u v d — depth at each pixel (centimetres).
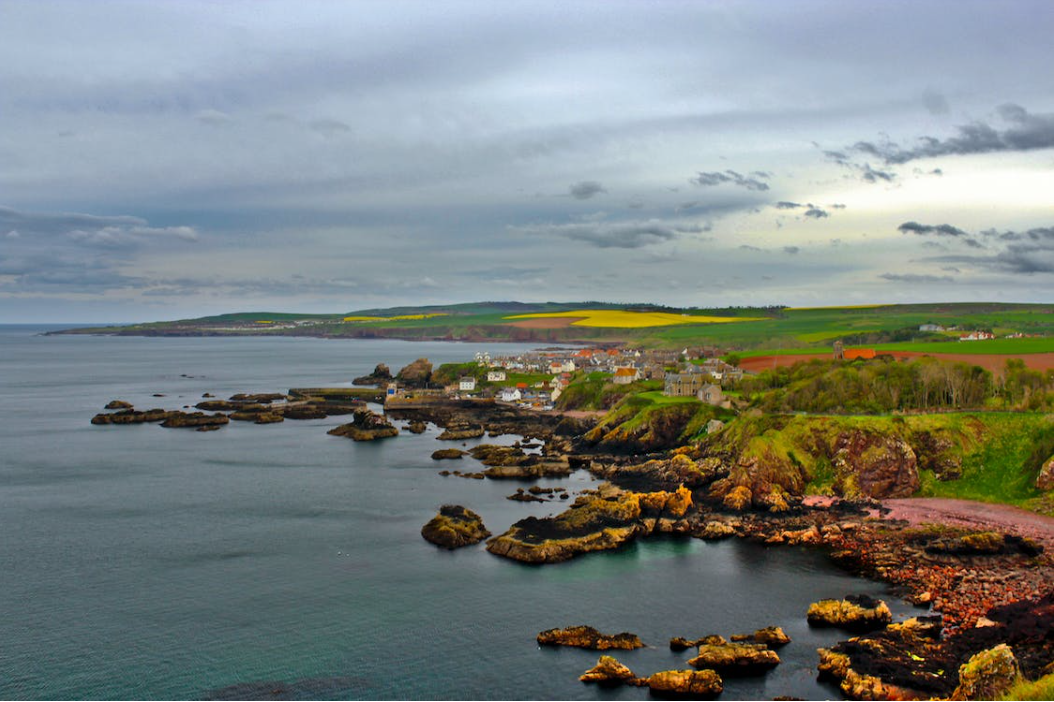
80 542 11944
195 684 7694
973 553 10712
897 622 8631
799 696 7262
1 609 9425
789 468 14225
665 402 19575
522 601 9612
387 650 8344
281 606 9494
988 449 14125
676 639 8344
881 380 17812
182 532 12469
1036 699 5575
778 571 10569
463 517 12731
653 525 12481
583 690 7506
